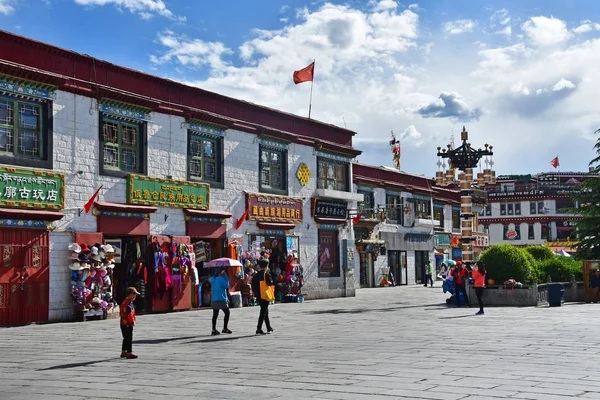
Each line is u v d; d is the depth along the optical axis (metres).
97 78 21.53
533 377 9.25
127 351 11.98
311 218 31.48
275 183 29.72
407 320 19.14
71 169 20.33
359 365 10.56
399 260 46.69
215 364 11.02
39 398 8.27
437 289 40.34
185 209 24.23
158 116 23.64
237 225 26.81
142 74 23.05
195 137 25.41
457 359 11.11
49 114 19.80
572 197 41.25
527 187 91.75
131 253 22.84
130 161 22.62
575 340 13.66
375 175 44.19
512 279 25.06
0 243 18.20
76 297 19.81
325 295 31.69
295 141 30.67
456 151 42.31
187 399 8.06
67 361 11.64
